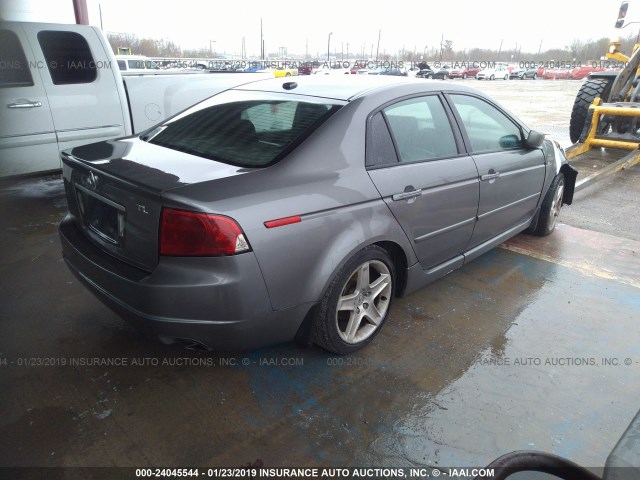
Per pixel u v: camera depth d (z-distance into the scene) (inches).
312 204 90.6
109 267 91.4
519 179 148.9
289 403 94.3
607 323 125.8
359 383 100.4
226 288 82.0
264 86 126.2
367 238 99.7
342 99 107.0
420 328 120.9
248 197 84.0
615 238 183.6
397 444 85.8
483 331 120.6
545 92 959.0
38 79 189.9
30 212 197.0
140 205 85.6
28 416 88.9
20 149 189.2
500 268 156.1
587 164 279.7
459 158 125.0
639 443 73.7
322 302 98.1
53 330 115.2
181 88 235.5
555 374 105.3
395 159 108.8
